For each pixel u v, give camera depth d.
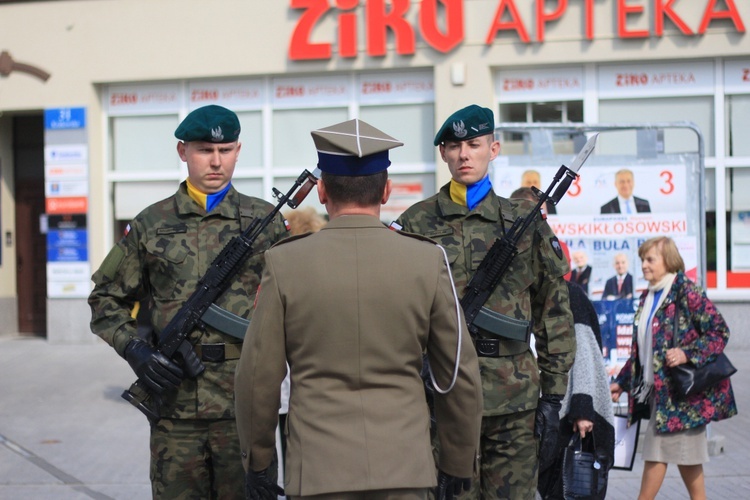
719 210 10.65
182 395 3.81
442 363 2.83
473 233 3.98
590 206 6.68
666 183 6.64
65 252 11.66
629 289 6.62
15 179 12.65
